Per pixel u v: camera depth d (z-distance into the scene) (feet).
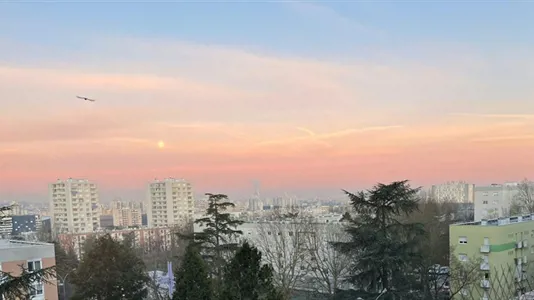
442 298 98.32
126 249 90.99
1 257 84.94
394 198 60.03
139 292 88.17
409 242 60.18
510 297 103.09
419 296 66.59
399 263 58.44
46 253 91.45
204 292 36.22
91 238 190.60
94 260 84.28
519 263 116.37
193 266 37.19
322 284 116.37
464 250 117.39
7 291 38.60
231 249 73.97
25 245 93.15
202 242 74.54
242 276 32.09
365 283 60.49
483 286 108.27
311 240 150.82
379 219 60.80
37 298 87.20
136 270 89.45
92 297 82.69
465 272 98.89
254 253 32.58
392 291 58.80
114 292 83.56
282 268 114.83
